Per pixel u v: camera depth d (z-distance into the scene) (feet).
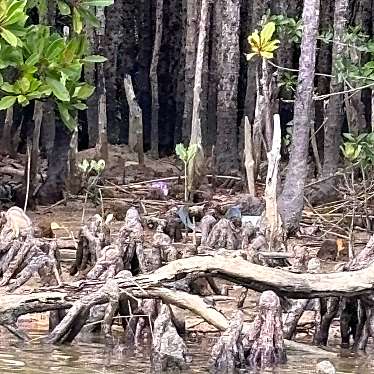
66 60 28.96
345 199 51.42
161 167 70.79
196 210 47.73
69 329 26.78
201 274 26.78
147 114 85.10
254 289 27.04
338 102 56.95
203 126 73.15
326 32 57.62
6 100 28.12
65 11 30.91
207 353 25.94
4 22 25.84
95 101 72.69
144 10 84.99
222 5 69.82
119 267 29.89
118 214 49.52
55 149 53.21
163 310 24.76
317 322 28.58
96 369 23.58
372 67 47.83
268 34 45.37
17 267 31.81
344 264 32.04
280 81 61.57
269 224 38.75
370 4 72.13
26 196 47.85
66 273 35.55
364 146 47.29
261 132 56.24
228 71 67.46
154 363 23.97
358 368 25.12
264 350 24.99
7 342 26.48
